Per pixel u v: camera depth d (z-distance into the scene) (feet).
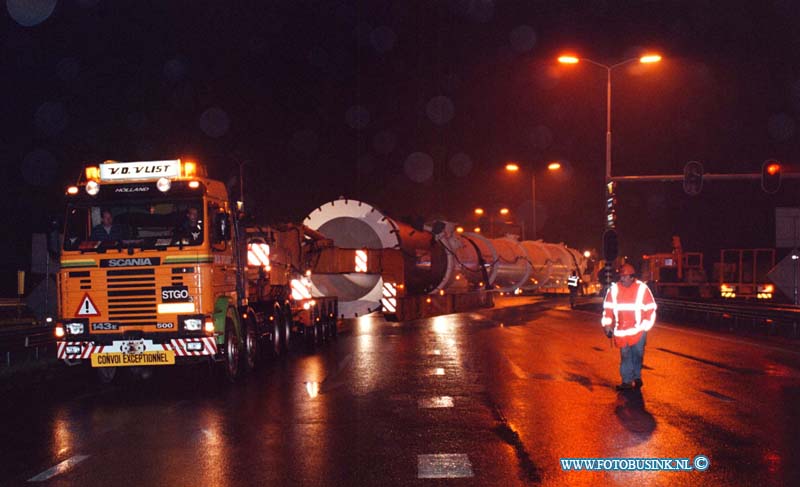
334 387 42.04
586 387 41.11
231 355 45.19
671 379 43.93
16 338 56.49
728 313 86.89
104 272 42.63
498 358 55.11
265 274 55.72
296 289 63.93
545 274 139.95
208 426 31.94
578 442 28.02
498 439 28.63
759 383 42.34
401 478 23.43
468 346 64.18
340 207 77.92
